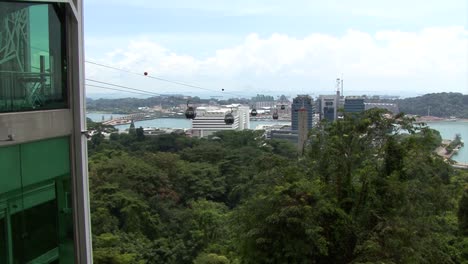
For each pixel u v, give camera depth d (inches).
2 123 287.1
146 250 1421.0
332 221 438.0
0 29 292.0
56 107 343.0
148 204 1772.9
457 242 611.8
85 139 370.9
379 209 439.8
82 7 370.9
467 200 634.8
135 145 2878.9
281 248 405.4
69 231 355.6
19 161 304.2
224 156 2433.6
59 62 346.9
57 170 342.6
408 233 402.3
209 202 1793.8
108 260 1170.6
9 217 294.7
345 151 475.2
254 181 469.7
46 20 333.4
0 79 291.3
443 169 481.1
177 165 2202.3
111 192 1708.9
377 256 394.6
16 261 300.0
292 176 452.1
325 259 435.2
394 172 443.5
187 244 1472.7
